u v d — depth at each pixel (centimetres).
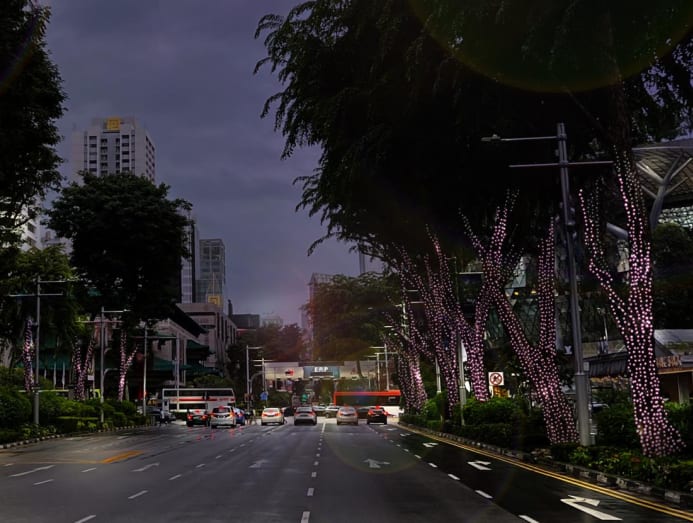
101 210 6562
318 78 3011
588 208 2253
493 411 3641
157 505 1513
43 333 5650
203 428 6606
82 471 2372
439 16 2233
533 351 2686
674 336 4484
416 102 2642
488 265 2873
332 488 1795
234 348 15375
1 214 3794
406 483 1897
